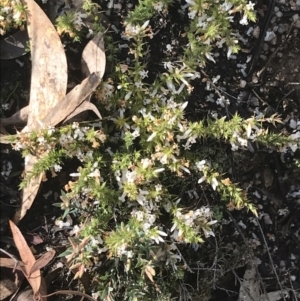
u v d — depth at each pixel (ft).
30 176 5.21
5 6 5.20
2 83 5.75
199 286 5.90
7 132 5.55
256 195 6.10
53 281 5.83
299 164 5.68
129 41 5.62
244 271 6.17
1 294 5.60
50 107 5.31
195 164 5.46
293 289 6.10
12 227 5.52
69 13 5.21
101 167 5.42
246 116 5.82
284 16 5.74
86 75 5.35
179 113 5.15
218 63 5.72
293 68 5.79
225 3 5.18
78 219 5.77
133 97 5.38
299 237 6.23
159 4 5.28
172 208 5.37
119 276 5.52
